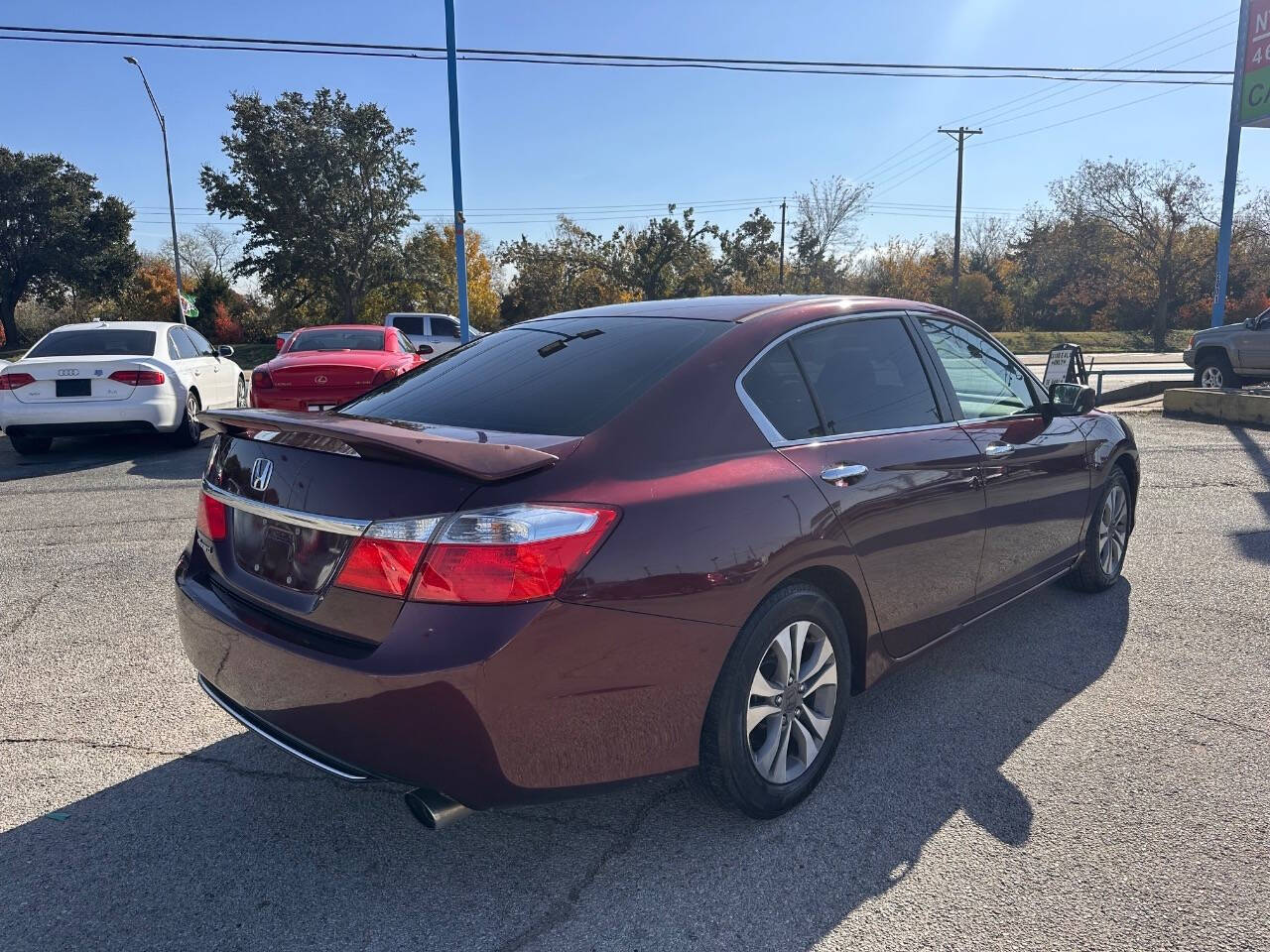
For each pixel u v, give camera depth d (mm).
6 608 4770
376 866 2555
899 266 66438
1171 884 2438
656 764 2402
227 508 2750
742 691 2539
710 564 2387
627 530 2258
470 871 2529
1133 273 53062
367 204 48688
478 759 2125
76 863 2559
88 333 10172
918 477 3119
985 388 3861
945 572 3330
